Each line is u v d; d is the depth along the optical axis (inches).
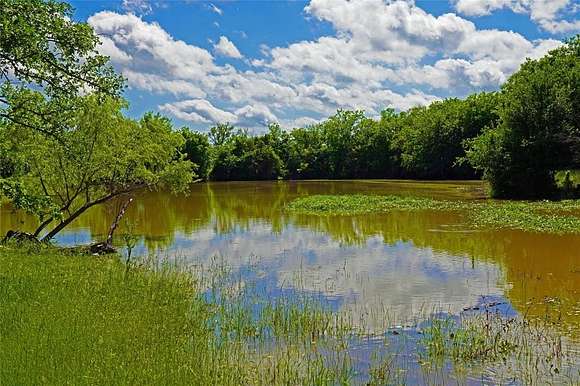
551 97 1838.1
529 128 1854.1
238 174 4303.6
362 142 4227.4
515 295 595.5
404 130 3836.1
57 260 760.3
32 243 903.1
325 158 4377.5
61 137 780.6
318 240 1029.2
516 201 1717.5
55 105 716.7
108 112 980.6
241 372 381.7
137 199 2246.6
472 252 856.3
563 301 567.8
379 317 521.3
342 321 506.9
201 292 625.6
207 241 1058.7
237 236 1119.6
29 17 606.9
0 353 368.5
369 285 652.7
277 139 4581.7
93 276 652.1
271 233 1148.5
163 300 557.9
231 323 497.4
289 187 3016.7
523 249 868.6
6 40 583.5
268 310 540.1
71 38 638.5
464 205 1589.6
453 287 635.5
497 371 388.5
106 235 1175.6
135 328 448.5
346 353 430.0
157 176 1132.5
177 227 1298.0
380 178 4121.6
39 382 327.6
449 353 422.0
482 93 3449.8
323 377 375.9
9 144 912.3
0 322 437.4
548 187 1879.9
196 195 2479.1
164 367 367.9
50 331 420.8
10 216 1608.0
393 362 409.1
